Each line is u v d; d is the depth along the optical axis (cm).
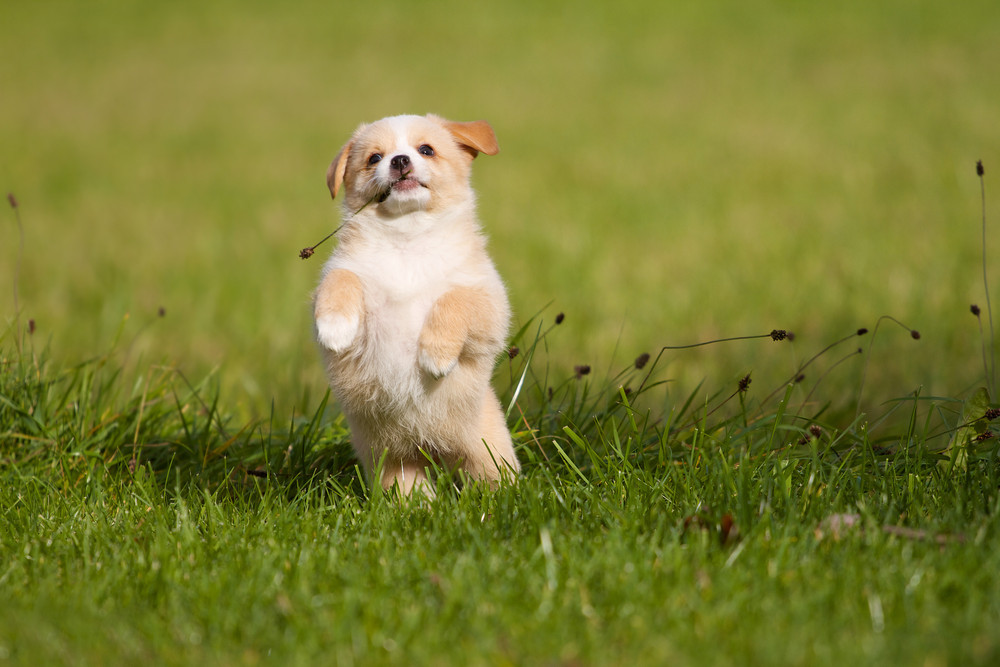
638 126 3203
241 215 2423
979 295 1397
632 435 736
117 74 4328
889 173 2444
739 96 3497
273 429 880
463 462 712
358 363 668
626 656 430
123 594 509
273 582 509
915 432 856
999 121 2852
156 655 443
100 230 2278
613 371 1166
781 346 1249
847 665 410
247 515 630
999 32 4028
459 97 3738
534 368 1117
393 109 3628
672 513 588
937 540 527
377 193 683
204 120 3616
